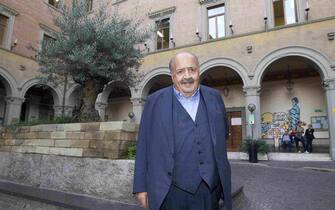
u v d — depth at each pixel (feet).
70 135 12.49
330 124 35.91
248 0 46.29
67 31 15.55
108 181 10.59
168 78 54.03
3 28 51.21
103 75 15.01
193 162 5.81
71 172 11.91
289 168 28.76
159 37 55.01
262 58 41.19
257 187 19.43
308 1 41.32
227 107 54.60
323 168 28.53
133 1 59.26
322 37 37.73
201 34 49.85
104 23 16.63
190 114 6.26
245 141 39.22
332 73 36.29
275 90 51.16
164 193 5.48
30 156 13.97
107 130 11.31
